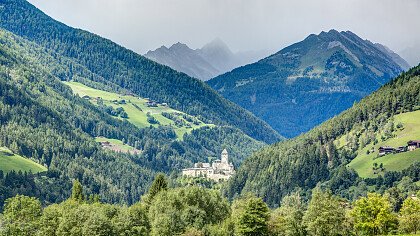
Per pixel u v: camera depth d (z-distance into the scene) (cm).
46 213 19550
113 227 18575
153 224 19400
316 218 19412
